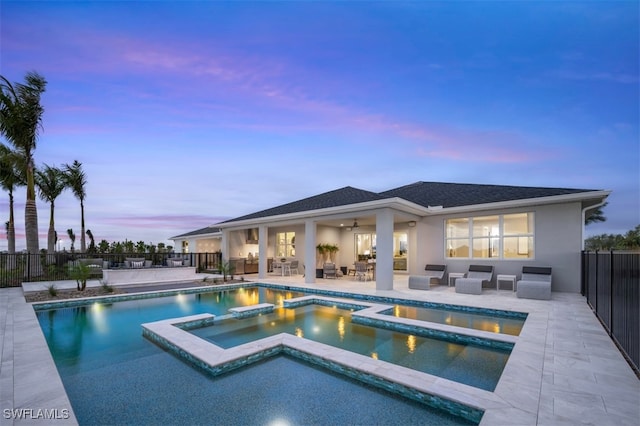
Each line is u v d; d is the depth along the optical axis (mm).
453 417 3734
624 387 4023
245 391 4410
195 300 11828
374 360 5000
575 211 11445
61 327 7902
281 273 20531
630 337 4883
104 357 5762
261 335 7184
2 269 14492
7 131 15438
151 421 3668
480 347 6258
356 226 18688
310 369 5141
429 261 15078
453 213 14320
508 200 12500
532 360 4945
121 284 14922
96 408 3965
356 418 3727
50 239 23766
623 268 5297
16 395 3896
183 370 5141
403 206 12875
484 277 12828
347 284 14844
